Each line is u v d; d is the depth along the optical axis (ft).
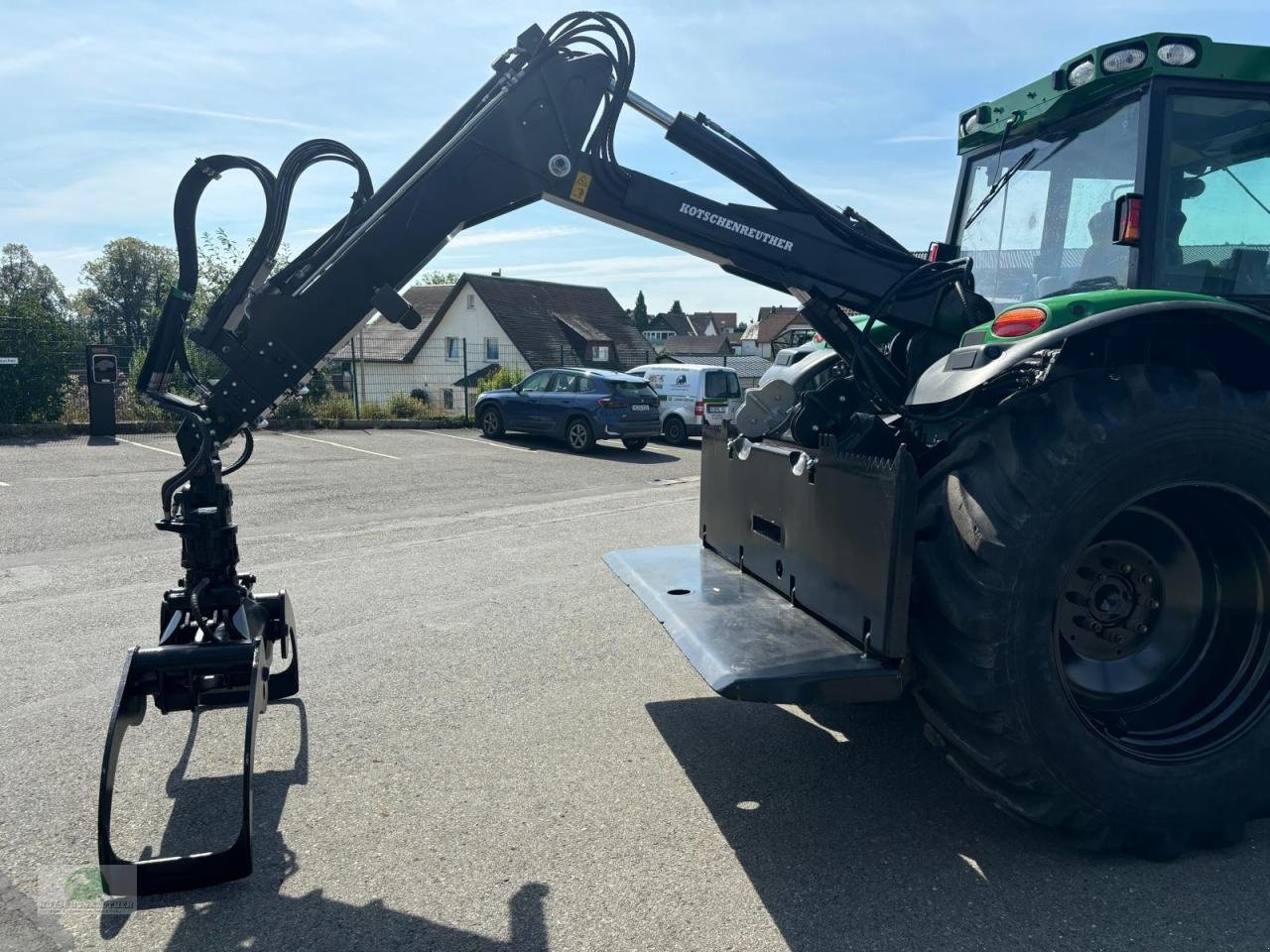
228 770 11.25
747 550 13.34
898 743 12.22
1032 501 8.77
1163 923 8.18
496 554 23.52
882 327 13.71
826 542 10.64
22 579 20.35
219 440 10.52
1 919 8.27
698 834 9.77
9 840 9.61
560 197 11.09
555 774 11.19
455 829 9.85
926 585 9.16
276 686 13.50
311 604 18.66
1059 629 9.54
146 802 10.43
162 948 7.88
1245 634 10.04
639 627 17.22
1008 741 8.91
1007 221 13.30
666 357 144.46
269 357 10.48
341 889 8.74
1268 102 10.85
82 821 10.00
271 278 10.86
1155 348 10.28
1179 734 9.78
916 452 11.57
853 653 9.73
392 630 16.94
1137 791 9.12
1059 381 9.39
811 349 15.70
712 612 11.32
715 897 8.58
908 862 9.23
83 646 15.80
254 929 8.12
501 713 13.08
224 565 10.39
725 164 11.68
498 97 10.83
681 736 12.36
